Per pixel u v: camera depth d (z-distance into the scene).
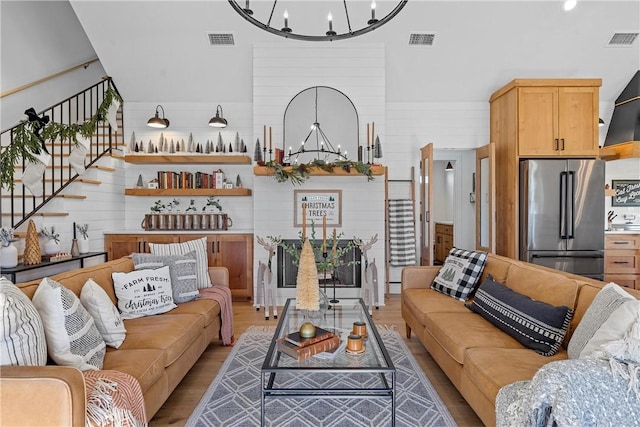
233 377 2.62
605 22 4.25
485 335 2.21
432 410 2.20
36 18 4.64
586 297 2.00
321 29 4.37
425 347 2.89
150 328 2.35
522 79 4.43
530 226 4.29
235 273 4.74
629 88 4.96
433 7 4.12
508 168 4.64
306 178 4.59
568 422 1.21
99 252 4.16
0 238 3.14
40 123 3.63
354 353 2.02
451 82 4.98
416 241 5.35
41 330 1.55
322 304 2.84
